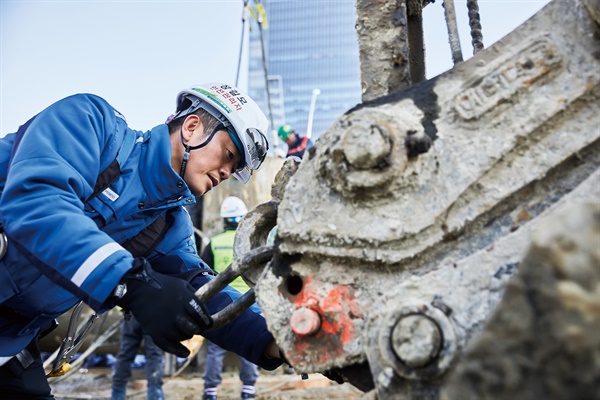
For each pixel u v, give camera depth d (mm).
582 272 924
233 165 2320
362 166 1352
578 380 875
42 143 1804
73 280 1601
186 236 2322
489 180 1322
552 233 968
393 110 1393
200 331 1688
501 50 1401
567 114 1315
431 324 1213
